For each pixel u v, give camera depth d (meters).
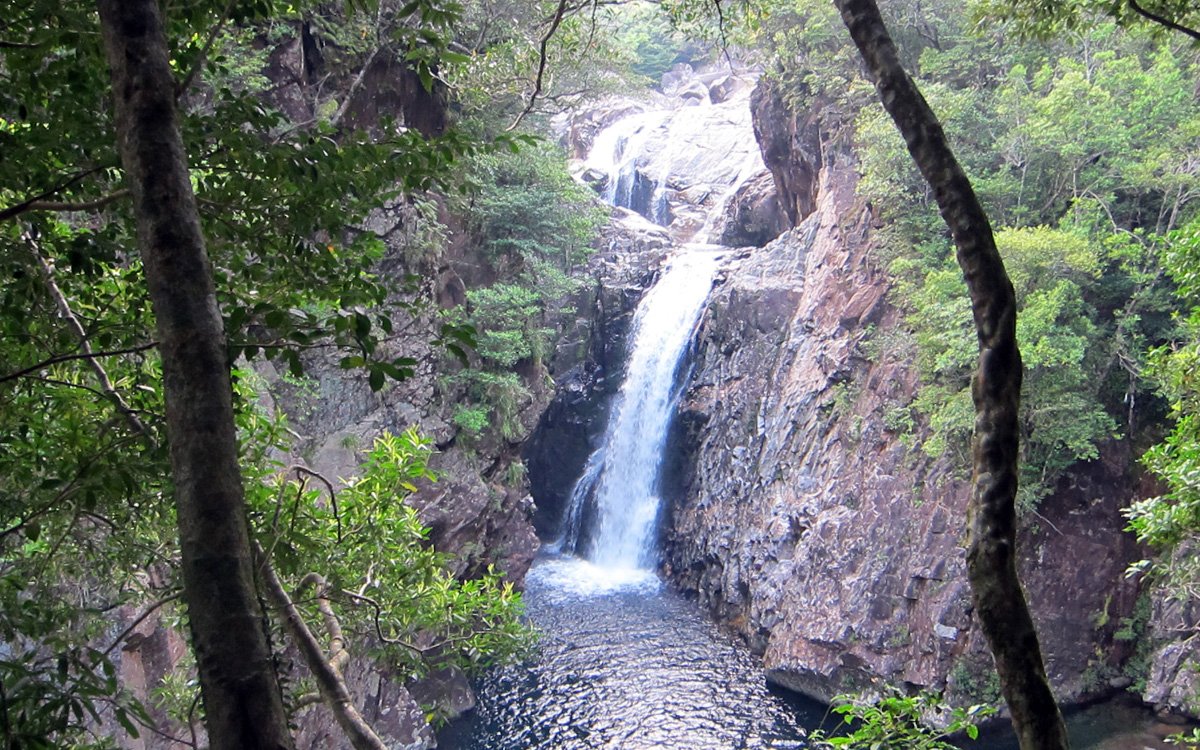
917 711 6.09
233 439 3.07
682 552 30.50
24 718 4.06
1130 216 21.80
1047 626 20.09
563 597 29.20
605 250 38.06
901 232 25.11
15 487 5.56
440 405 22.03
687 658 24.12
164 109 3.16
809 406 26.25
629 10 51.09
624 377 35.78
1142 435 21.00
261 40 19.09
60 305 5.42
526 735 19.88
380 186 5.63
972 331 19.72
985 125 23.16
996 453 4.04
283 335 4.83
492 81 21.20
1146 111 20.80
